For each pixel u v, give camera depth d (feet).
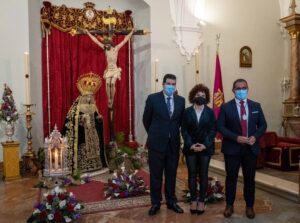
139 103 23.68
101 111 22.45
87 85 17.57
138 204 12.68
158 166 11.52
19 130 18.94
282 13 26.43
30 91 19.74
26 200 13.55
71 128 16.84
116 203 12.78
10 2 18.63
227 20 24.54
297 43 24.73
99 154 18.08
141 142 23.43
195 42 23.12
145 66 23.00
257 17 25.61
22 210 12.28
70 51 21.80
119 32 20.52
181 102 11.63
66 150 14.85
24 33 18.95
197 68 22.70
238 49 24.98
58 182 15.03
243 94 10.93
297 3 25.98
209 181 13.38
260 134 10.76
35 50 20.52
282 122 26.25
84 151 17.22
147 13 22.61
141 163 18.72
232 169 11.13
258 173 17.40
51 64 21.31
